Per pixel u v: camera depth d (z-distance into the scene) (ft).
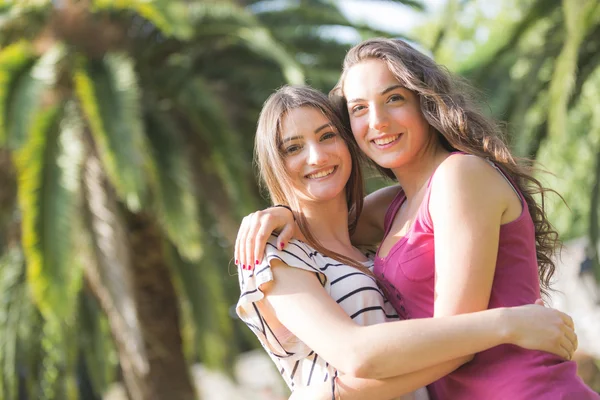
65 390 29.91
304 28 28.09
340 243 8.85
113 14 26.63
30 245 21.39
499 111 31.19
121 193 21.18
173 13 23.38
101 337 30.12
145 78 26.09
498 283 7.68
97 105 21.93
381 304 8.05
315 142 8.39
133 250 27.20
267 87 27.32
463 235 7.50
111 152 21.30
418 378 7.30
